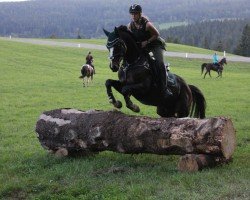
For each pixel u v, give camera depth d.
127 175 8.62
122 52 9.32
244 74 45.06
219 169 8.64
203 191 7.30
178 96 10.45
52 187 8.18
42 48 62.41
